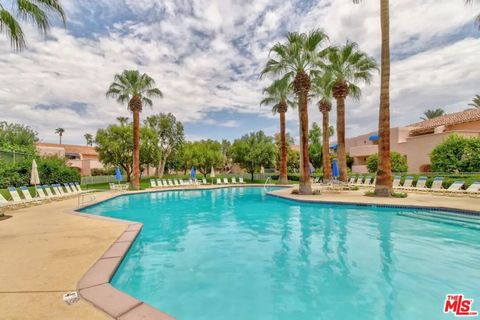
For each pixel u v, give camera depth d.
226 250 5.71
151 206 13.02
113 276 3.69
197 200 15.45
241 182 29.55
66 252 4.50
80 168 40.75
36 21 8.14
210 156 33.91
